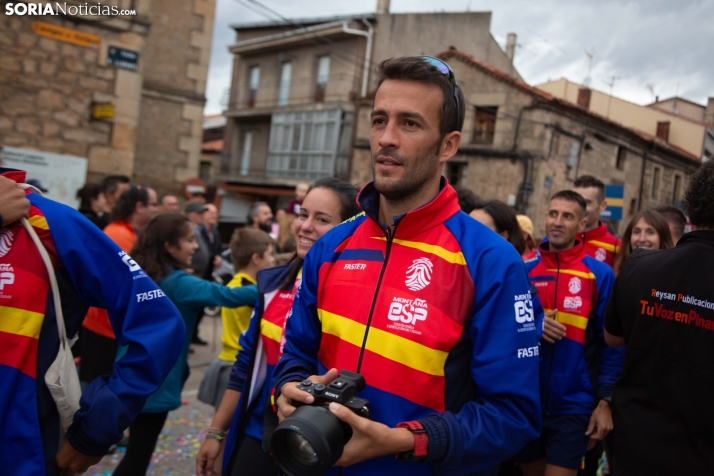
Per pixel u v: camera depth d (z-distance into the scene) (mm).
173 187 11727
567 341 2787
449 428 1319
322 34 21547
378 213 1634
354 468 1448
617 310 2062
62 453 1567
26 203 1531
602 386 2697
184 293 2715
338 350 1508
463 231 1532
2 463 1459
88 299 1668
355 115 20281
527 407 1406
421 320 1414
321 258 1684
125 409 1572
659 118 23516
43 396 1548
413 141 1463
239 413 2238
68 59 7723
